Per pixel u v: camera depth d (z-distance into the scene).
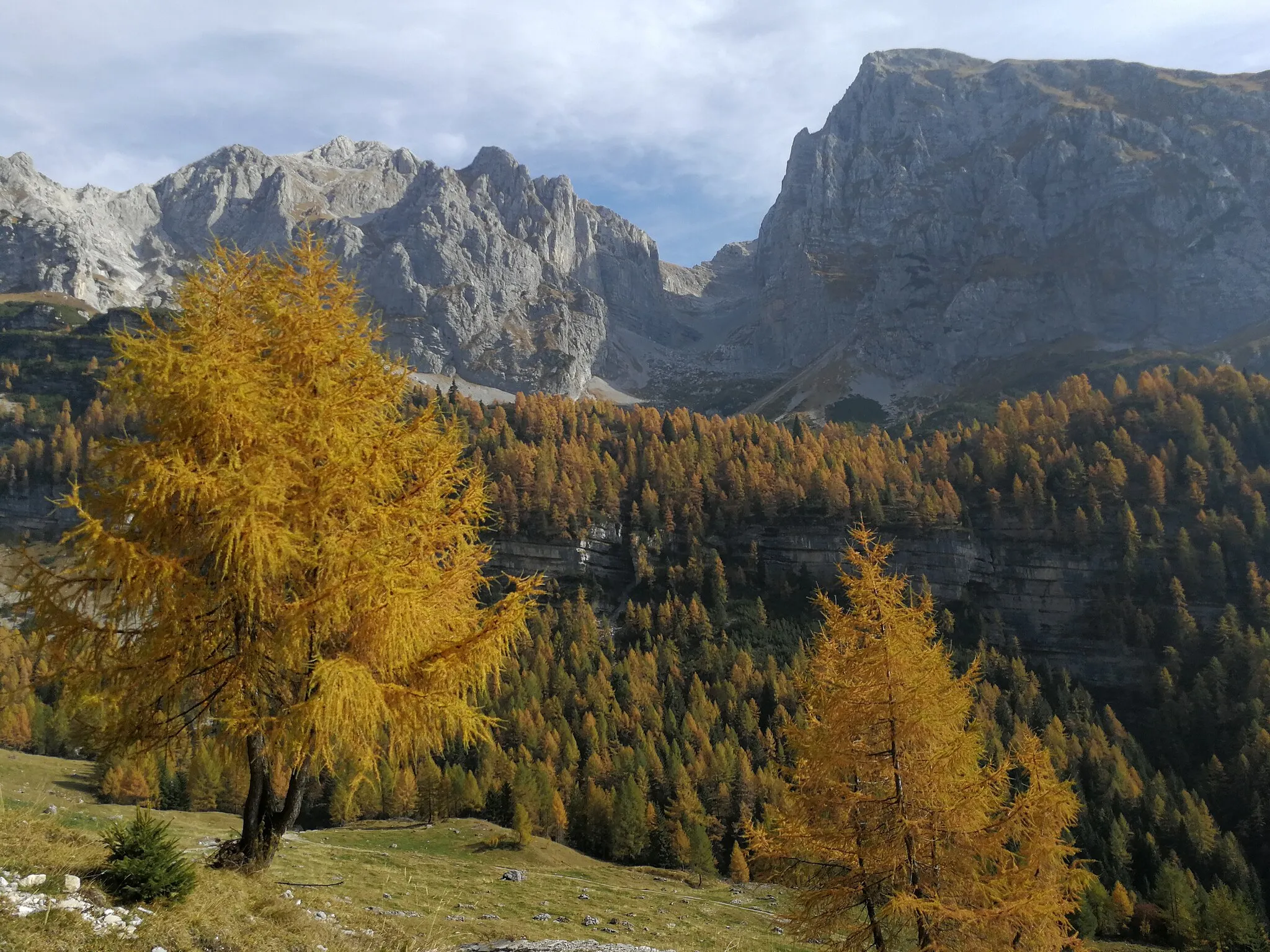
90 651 12.87
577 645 157.62
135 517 13.17
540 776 105.56
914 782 21.55
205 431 13.60
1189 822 105.88
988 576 198.25
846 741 21.98
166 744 13.71
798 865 22.58
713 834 102.25
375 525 14.36
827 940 22.38
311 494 13.82
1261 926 79.12
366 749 13.84
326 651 13.98
